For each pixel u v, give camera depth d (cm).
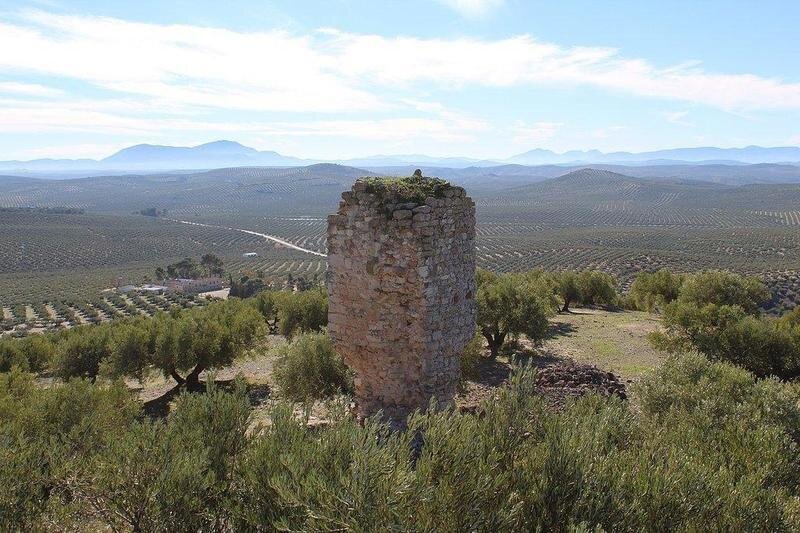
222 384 2841
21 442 942
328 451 732
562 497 674
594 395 1298
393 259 1100
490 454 715
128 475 736
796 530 739
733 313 2775
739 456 995
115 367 2727
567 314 4628
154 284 12138
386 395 1144
